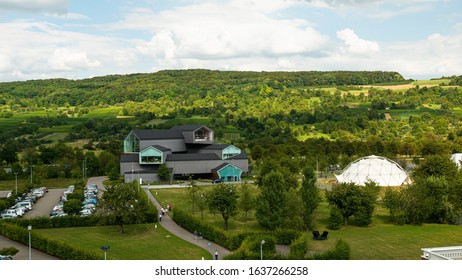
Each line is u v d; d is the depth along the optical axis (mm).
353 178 164625
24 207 132500
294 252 76125
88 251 76750
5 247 89812
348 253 76062
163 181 195000
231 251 87938
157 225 111438
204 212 127688
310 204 107875
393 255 86000
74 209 121688
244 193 122562
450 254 72062
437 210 115938
